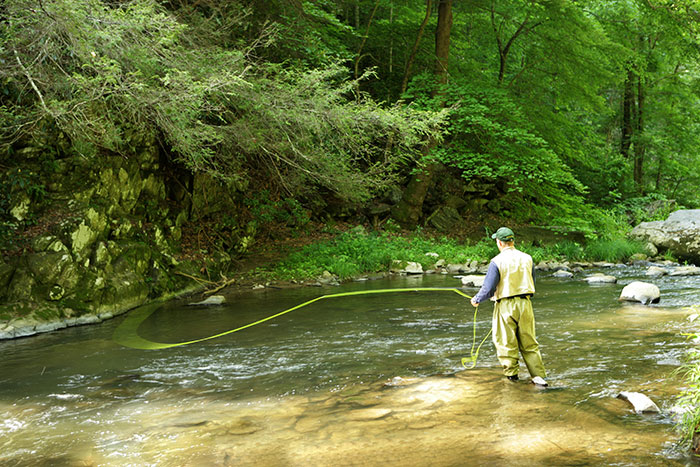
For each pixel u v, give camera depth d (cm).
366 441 331
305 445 328
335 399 428
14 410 421
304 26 1238
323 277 1269
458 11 1880
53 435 363
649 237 1750
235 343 663
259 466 298
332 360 566
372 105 1088
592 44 1781
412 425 358
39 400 448
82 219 872
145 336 714
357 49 1850
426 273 1400
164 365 563
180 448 331
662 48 2386
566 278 1280
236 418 388
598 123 2719
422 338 666
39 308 769
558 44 1794
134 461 313
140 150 1067
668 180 2912
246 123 991
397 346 625
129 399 446
